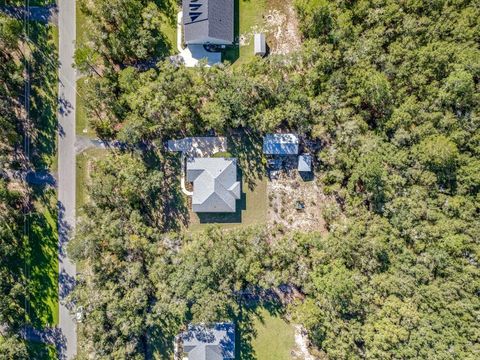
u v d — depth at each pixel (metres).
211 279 38.31
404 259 37.81
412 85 37.25
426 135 37.06
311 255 39.56
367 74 37.12
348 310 38.16
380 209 38.62
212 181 40.00
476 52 35.00
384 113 38.75
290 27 41.03
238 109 38.66
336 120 39.16
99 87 39.16
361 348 39.50
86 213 40.09
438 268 37.09
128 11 39.31
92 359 40.53
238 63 41.34
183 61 41.31
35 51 41.31
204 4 38.84
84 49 39.44
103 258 39.91
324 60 37.66
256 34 40.81
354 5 37.56
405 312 36.97
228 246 39.38
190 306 41.31
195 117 41.12
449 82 35.19
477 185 36.16
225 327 40.84
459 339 36.16
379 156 37.78
